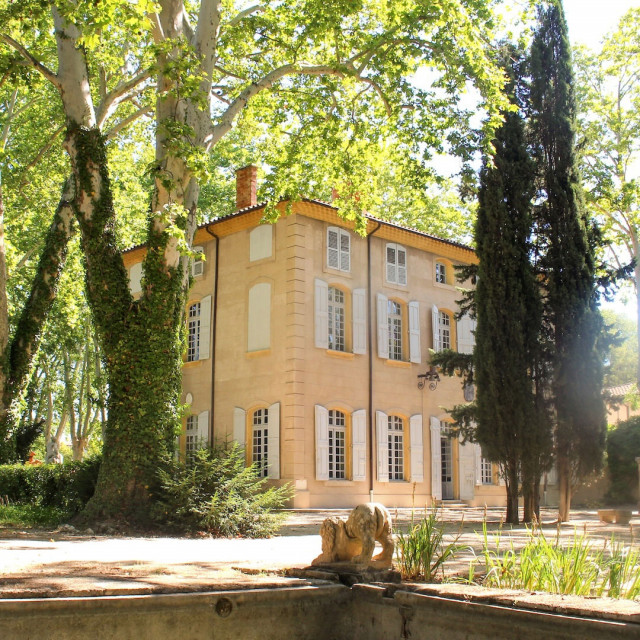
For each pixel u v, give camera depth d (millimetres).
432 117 18094
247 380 25234
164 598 5246
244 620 5527
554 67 20859
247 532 14039
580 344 19250
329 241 25344
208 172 15391
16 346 19844
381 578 6336
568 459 19234
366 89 20281
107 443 15492
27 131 28000
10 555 8984
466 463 28250
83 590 5180
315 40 17844
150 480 15078
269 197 21078
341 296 25828
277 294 24672
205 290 27578
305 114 20594
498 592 5355
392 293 27141
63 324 33938
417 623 5527
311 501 23438
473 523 17938
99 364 34031
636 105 30953
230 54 21453
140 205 33250
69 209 20672
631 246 33375
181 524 14141
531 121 20828
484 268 19406
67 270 29766
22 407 19938
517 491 18469
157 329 15859
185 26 17578
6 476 19594
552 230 20188
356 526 6457
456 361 21328
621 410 43875
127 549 10438
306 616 5848
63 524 15070
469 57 16812
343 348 25547
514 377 18672
